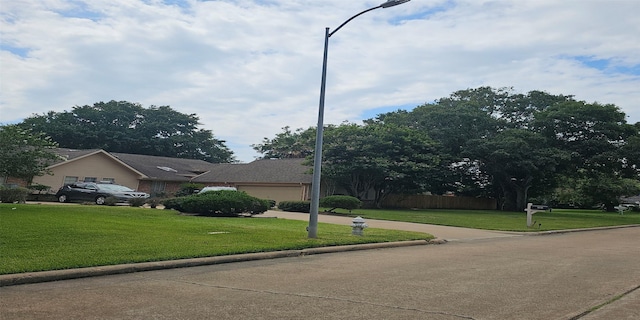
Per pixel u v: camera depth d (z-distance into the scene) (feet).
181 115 233.35
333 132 134.10
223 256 31.73
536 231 72.64
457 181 169.17
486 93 177.99
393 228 65.72
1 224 38.99
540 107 170.60
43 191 107.55
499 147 150.00
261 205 74.02
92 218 51.16
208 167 163.43
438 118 161.68
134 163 140.56
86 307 18.53
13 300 19.25
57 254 27.61
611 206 200.03
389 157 132.36
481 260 36.52
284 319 17.70
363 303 20.61
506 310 20.02
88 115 210.79
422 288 24.32
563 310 20.22
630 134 147.54
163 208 83.41
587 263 36.27
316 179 44.27
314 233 43.57
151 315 17.67
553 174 159.74
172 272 27.12
